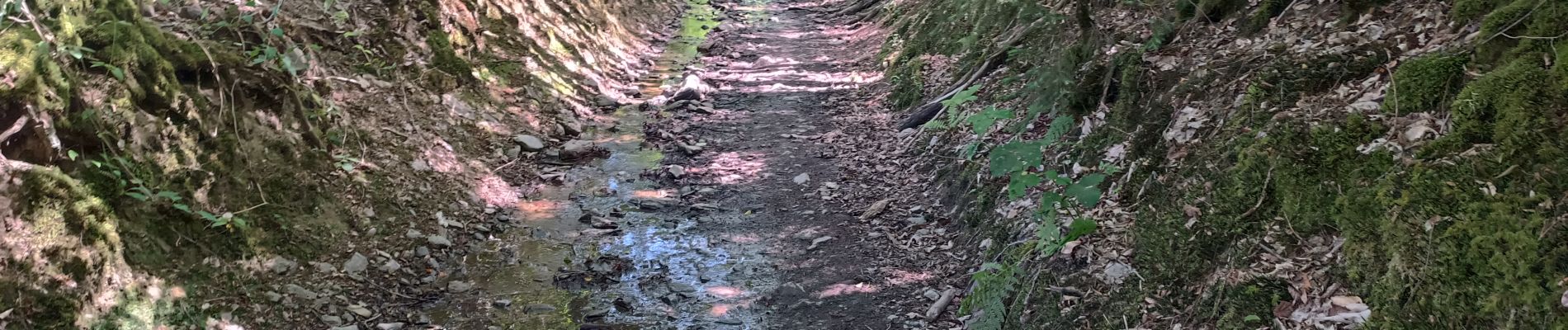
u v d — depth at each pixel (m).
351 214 4.91
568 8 9.59
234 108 4.86
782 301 4.52
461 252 4.98
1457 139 3.20
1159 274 3.66
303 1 6.45
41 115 3.84
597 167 6.51
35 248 3.45
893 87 8.30
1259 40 4.94
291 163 4.93
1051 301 3.82
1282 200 3.53
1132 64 5.24
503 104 7.21
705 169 6.55
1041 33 6.65
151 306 3.71
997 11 7.51
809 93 8.72
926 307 4.39
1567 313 2.41
